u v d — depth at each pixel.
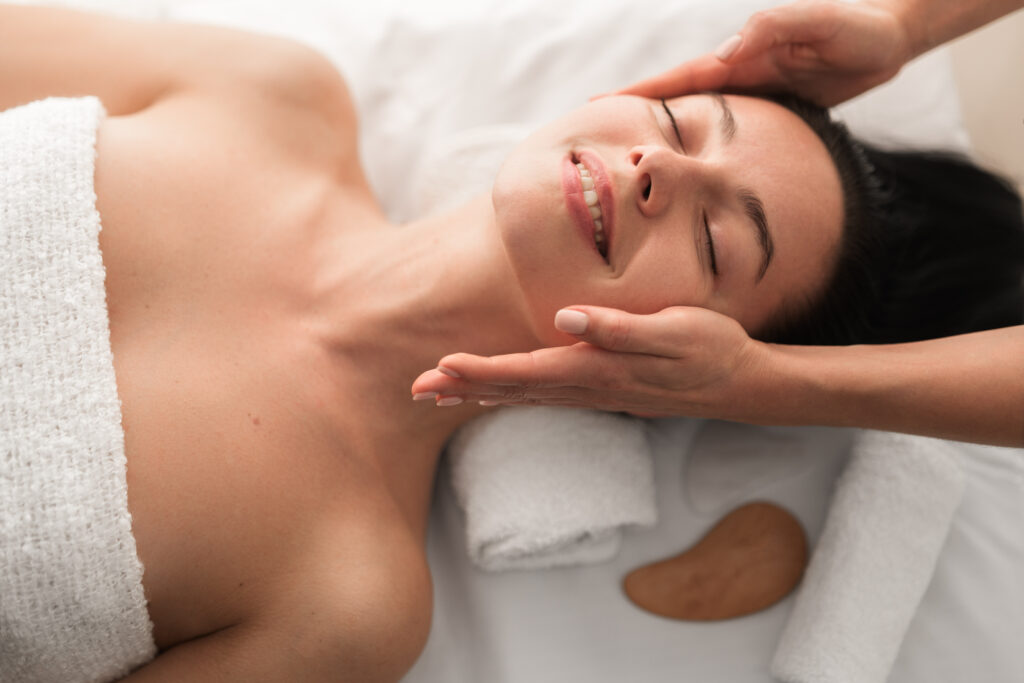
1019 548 1.10
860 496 1.06
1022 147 1.43
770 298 0.95
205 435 0.86
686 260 0.85
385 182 1.29
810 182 0.93
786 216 0.91
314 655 0.89
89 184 0.87
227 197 0.97
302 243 1.00
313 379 0.95
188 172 0.96
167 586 0.84
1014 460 1.13
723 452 1.15
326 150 1.09
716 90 1.06
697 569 1.09
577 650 1.06
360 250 1.02
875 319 1.07
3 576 0.76
